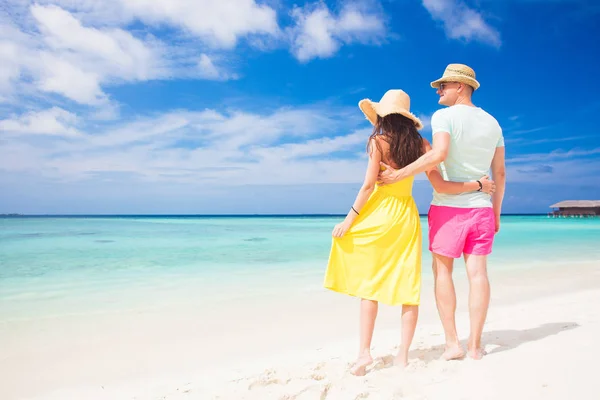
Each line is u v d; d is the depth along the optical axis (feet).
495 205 10.88
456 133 9.75
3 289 21.30
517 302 18.24
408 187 9.88
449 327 9.95
